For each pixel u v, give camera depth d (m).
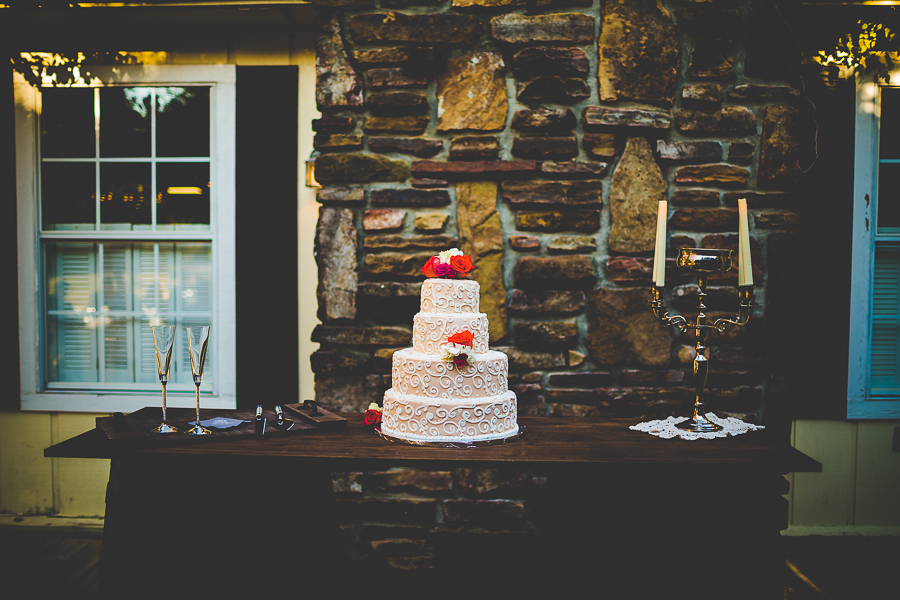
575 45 2.11
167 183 2.72
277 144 2.68
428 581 2.15
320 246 2.16
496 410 1.66
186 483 1.60
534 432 1.78
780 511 1.61
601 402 2.12
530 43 2.11
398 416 1.67
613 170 2.12
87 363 2.79
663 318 1.72
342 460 1.49
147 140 2.71
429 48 2.10
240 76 2.67
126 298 2.76
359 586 2.16
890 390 2.66
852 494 2.68
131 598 1.56
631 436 1.74
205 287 2.75
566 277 2.12
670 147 2.11
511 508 2.15
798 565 2.41
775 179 2.10
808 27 2.50
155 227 2.73
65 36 2.69
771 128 2.09
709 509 1.53
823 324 2.62
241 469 1.63
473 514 2.15
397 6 2.11
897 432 2.65
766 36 2.09
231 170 2.68
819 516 2.70
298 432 1.72
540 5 2.10
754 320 2.10
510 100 2.12
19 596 2.16
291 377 2.70
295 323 2.70
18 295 2.73
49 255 2.77
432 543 2.16
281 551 1.65
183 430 1.68
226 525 1.60
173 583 1.57
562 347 2.14
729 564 1.52
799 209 2.59
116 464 1.61
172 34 2.68
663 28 2.09
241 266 2.69
